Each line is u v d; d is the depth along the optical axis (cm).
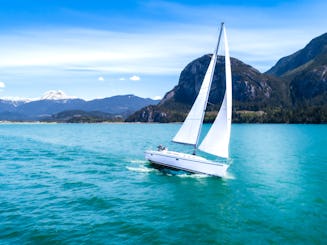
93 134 12506
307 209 2267
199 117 3469
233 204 2394
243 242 1730
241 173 3622
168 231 1858
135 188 2853
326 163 4375
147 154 3788
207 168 3312
